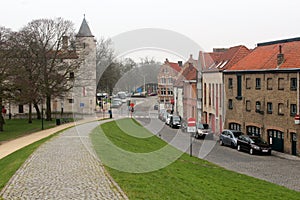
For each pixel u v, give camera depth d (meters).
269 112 37.31
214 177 20.70
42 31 54.66
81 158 20.03
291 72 34.12
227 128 45.00
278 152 35.19
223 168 25.50
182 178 17.91
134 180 15.37
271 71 36.72
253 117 39.97
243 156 32.50
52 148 24.09
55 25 55.28
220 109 45.41
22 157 21.69
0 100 47.53
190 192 15.38
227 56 48.22
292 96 34.03
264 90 38.03
